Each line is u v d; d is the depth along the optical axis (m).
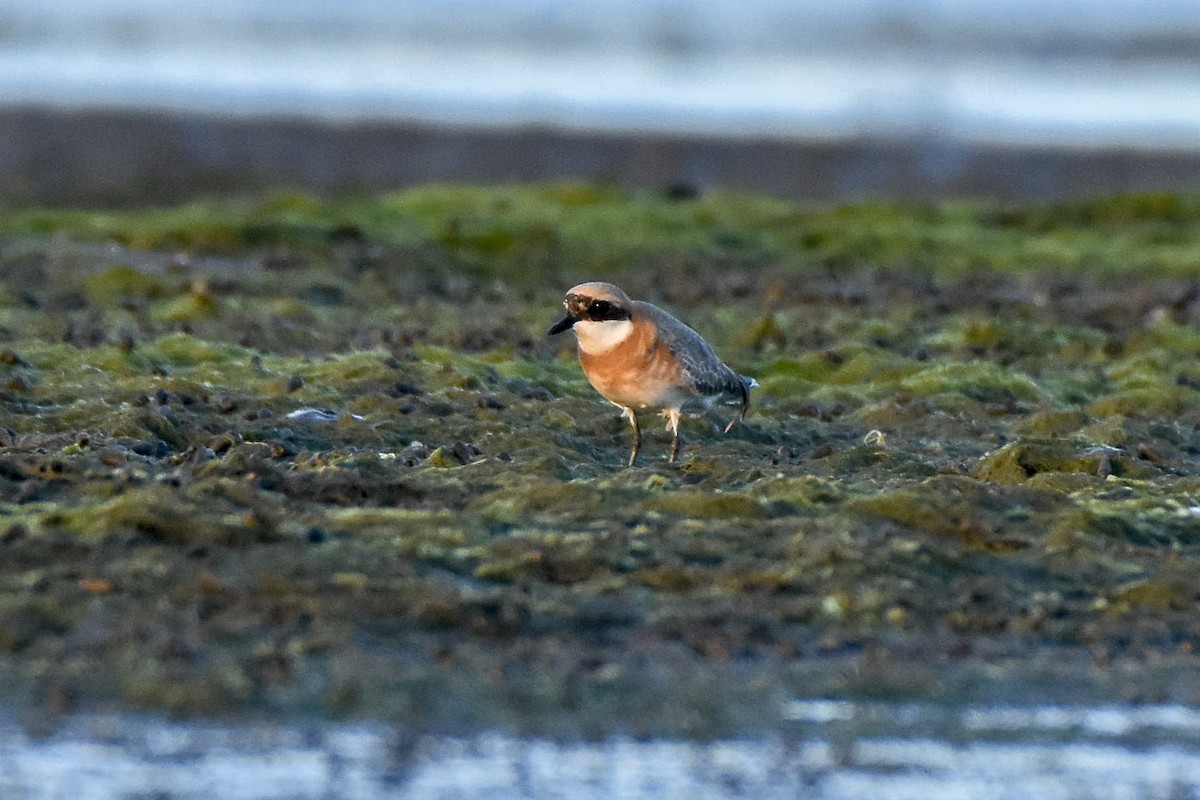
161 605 9.38
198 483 10.76
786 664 9.46
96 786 8.01
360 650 9.17
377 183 31.64
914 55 51.69
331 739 8.52
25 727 8.42
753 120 37.78
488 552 10.26
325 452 12.89
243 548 9.99
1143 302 21.59
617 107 39.00
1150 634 10.05
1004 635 9.92
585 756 8.54
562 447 13.31
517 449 13.26
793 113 38.97
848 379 17.25
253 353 16.58
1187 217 28.69
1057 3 59.28
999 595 10.30
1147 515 11.66
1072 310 21.28
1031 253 25.39
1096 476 12.92
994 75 48.03
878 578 10.29
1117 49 53.16
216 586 9.53
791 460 13.42
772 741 8.78
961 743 8.85
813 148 34.66
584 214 26.11
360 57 48.25
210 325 17.94
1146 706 9.30
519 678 9.08
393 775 8.27
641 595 9.96
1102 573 10.66
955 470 13.05
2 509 10.47
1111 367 18.14
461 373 15.80
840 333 19.27
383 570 9.90
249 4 56.47
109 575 9.58
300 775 8.21
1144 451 13.95
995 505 11.54
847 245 25.55
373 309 19.72
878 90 43.88
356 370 15.62
